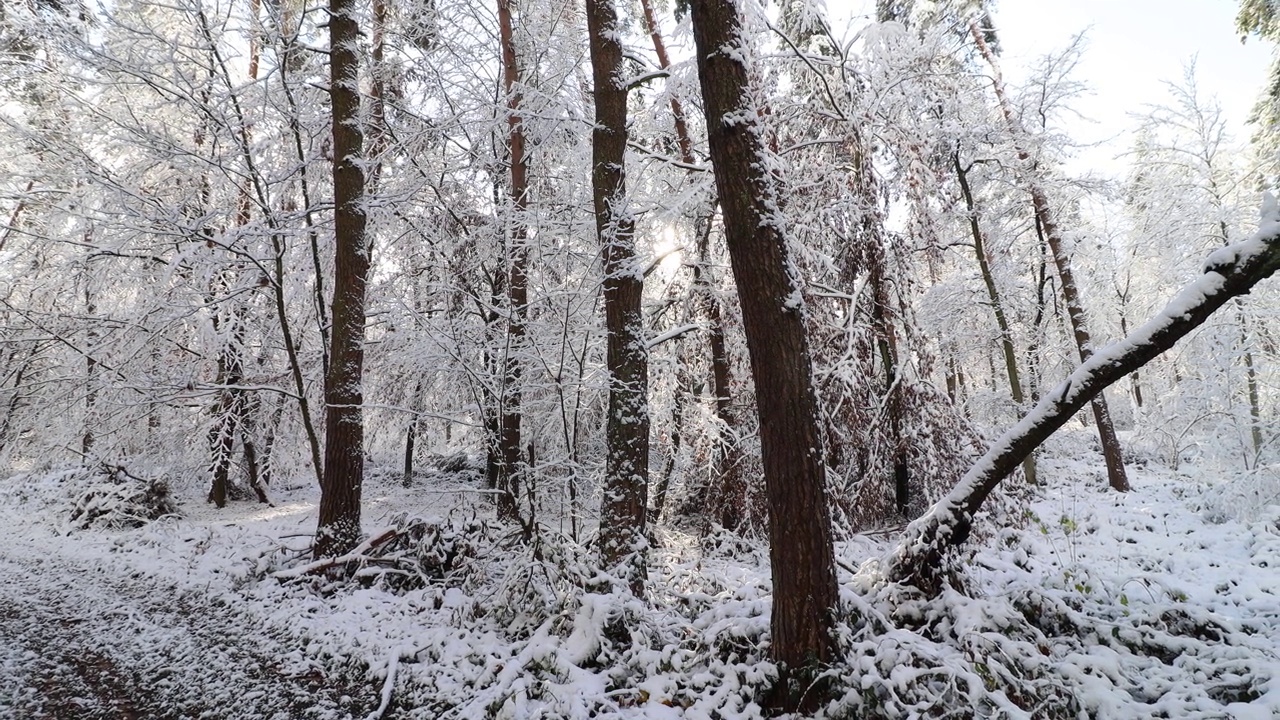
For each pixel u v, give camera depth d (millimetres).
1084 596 4789
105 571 7648
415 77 10070
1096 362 3861
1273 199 3387
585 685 3900
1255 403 11531
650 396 10523
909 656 3572
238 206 9727
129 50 8062
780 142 9953
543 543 5340
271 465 12453
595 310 7863
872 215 9227
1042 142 13766
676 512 11648
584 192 9859
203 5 8094
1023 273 16484
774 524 3787
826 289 9406
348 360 7543
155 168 10180
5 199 9664
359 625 5344
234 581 6539
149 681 4441
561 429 10211
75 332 9945
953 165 13719
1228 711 3199
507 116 8906
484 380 6672
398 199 8680
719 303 9789
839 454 9297
